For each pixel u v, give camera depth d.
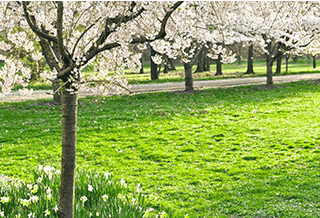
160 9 5.91
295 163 11.84
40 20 6.00
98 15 5.59
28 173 11.50
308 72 49.12
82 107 24.11
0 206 6.46
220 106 23.34
